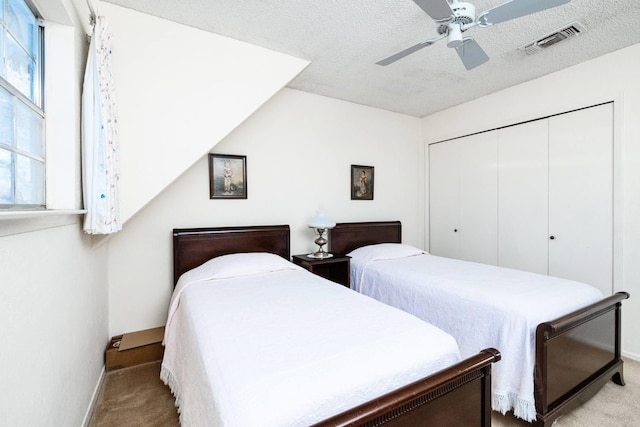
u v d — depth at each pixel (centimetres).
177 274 254
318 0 182
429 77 291
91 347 180
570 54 247
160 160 208
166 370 193
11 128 109
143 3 190
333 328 134
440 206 396
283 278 227
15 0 117
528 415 151
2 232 79
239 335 126
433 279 228
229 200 287
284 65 247
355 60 258
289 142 320
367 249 331
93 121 155
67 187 146
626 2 182
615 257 244
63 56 146
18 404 88
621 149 240
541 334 149
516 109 310
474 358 113
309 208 334
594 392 176
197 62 218
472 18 155
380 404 87
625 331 240
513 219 315
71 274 140
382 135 388
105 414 172
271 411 83
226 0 185
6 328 82
